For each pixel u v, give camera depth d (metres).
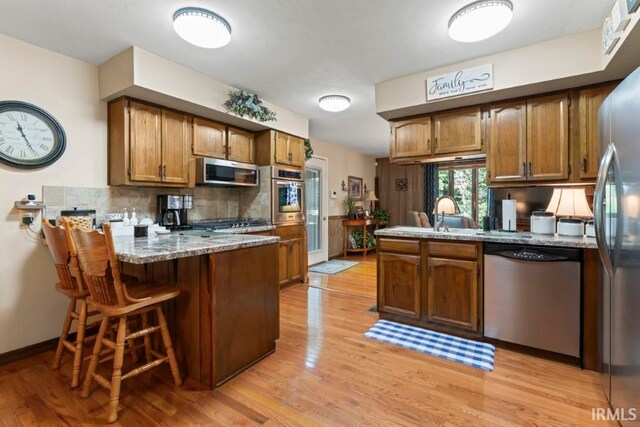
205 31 2.09
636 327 1.37
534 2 1.95
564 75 2.37
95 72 2.76
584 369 2.11
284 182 4.18
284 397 1.81
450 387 1.91
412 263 2.83
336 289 4.18
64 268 2.02
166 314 2.10
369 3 1.96
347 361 2.23
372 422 1.60
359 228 7.33
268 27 2.22
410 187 7.73
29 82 2.41
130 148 2.75
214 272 1.89
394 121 3.41
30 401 1.78
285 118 4.09
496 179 2.89
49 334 2.50
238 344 2.06
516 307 2.36
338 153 6.65
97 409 1.70
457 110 3.06
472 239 2.52
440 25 2.21
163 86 2.67
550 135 2.68
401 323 2.94
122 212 2.96
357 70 2.92
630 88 1.40
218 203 4.01
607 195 1.63
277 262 2.43
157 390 1.88
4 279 2.30
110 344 1.75
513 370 2.11
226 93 3.25
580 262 2.12
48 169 2.50
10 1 1.91
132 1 1.93
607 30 2.05
